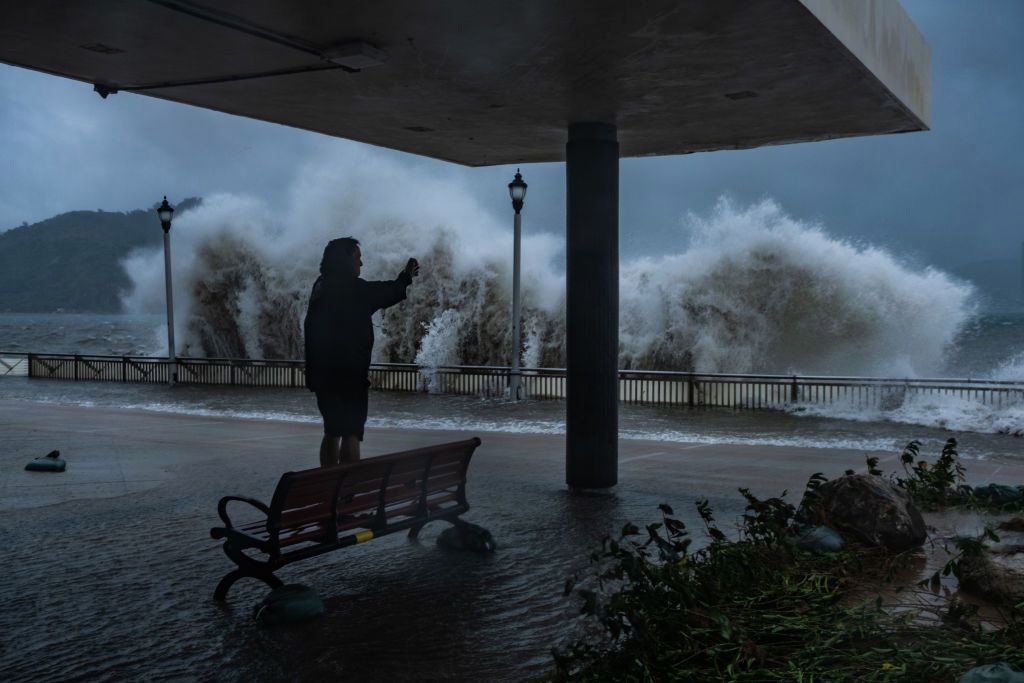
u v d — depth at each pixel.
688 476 9.32
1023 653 3.34
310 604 4.59
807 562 5.07
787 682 3.24
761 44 5.77
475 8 5.13
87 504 7.74
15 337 92.31
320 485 4.93
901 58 7.39
